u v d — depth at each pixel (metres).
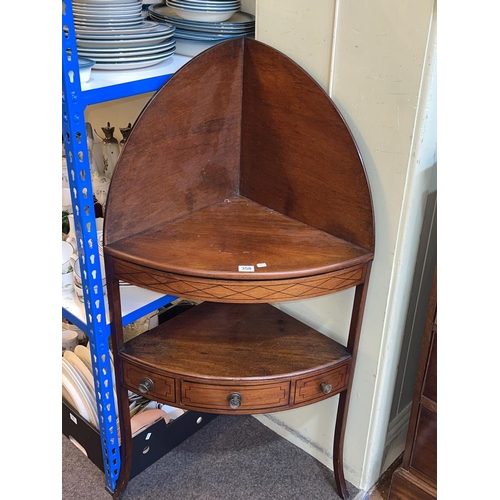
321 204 1.29
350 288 1.36
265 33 1.31
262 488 1.52
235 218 1.35
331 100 1.19
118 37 1.16
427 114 1.11
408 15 1.06
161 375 1.27
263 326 1.43
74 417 1.54
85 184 1.12
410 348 1.49
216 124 1.33
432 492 1.40
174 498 1.48
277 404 1.29
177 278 1.14
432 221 1.33
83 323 1.30
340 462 1.46
